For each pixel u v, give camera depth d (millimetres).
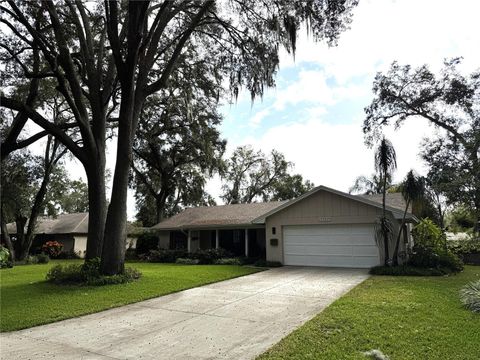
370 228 14797
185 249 22453
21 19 12383
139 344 5262
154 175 29859
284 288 9867
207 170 28844
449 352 4418
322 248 15781
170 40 15969
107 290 9852
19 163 24406
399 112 27047
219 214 22672
